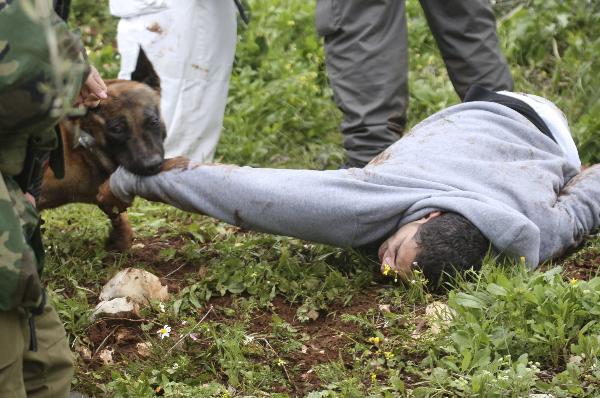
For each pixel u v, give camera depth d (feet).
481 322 14.37
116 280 16.07
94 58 29.04
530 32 28.91
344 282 16.58
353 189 16.29
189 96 22.29
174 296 16.20
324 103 26.99
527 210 16.48
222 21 22.40
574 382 13.03
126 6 22.00
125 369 14.12
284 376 14.06
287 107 26.45
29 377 10.89
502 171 16.74
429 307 15.31
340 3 20.53
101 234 19.04
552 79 27.37
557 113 19.13
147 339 14.93
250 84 27.37
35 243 10.45
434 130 17.66
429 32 30.17
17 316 10.14
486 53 21.81
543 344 13.92
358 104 20.76
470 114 17.93
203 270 17.19
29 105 9.42
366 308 15.99
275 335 15.07
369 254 17.33
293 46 29.19
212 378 13.93
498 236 15.75
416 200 16.12
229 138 25.29
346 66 20.76
